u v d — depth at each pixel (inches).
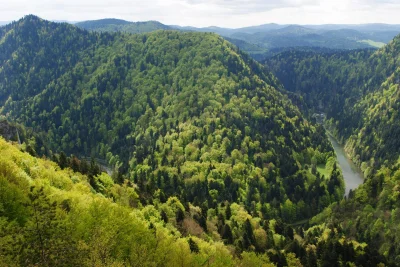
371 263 4761.3
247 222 5531.5
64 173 4195.4
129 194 4845.0
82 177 4539.9
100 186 4628.4
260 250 5142.7
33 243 1689.2
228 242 5064.0
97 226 2306.8
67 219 2143.2
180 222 4859.7
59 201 2527.1
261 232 5502.0
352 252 4918.8
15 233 1727.4
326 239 6018.7
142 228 2684.5
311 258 4867.1
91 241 2078.0
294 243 5196.9
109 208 2682.1
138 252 2335.1
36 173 3437.5
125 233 2511.1
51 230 1811.0
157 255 2596.0
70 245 1793.8
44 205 1919.3
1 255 1547.7
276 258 4640.8
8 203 2185.0
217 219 5989.2
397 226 6087.6
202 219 5231.3
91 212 2541.8
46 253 1673.2
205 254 3358.8
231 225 5753.0
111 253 2262.6
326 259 4815.5
